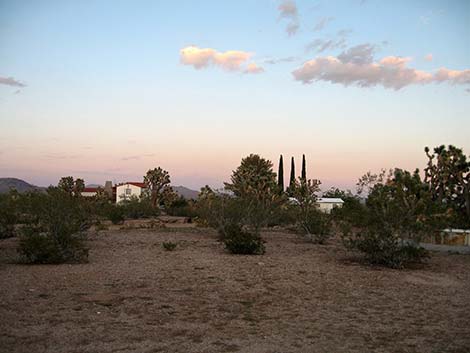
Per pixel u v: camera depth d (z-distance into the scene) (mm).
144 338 7094
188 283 11852
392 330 8078
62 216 16219
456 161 30938
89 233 26312
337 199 54031
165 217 52656
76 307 8844
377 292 11531
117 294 10188
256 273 13828
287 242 24656
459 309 9852
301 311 9289
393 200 16547
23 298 9391
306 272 14352
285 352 6703
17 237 21797
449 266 17000
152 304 9391
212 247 20844
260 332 7691
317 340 7352
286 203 30625
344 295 11016
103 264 14602
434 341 7484
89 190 82375
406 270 15562
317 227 24219
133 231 29547
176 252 18531
